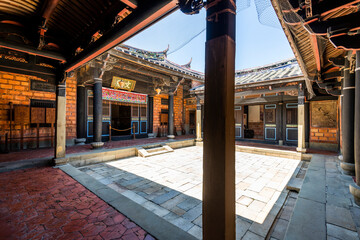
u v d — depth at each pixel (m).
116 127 15.49
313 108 8.76
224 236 1.44
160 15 2.27
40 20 3.17
